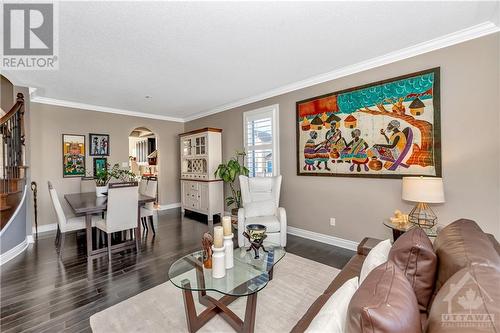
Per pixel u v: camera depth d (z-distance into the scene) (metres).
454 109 2.44
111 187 3.05
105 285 2.40
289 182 3.96
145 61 2.87
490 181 2.27
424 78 2.60
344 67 3.16
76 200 3.53
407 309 0.69
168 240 3.74
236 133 4.89
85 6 1.85
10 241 3.11
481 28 2.24
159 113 5.77
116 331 1.76
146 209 4.08
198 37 2.34
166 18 2.03
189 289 1.66
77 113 4.77
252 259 2.14
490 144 2.27
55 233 4.20
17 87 3.65
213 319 1.89
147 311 1.99
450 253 1.11
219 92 4.15
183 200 5.69
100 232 4.04
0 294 2.25
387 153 2.88
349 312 0.68
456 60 2.42
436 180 2.23
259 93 4.23
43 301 2.13
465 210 2.40
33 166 4.27
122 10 1.91
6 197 3.21
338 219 3.38
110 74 3.26
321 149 3.51
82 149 4.82
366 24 2.18
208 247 1.91
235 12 1.97
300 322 1.19
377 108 2.95
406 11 2.00
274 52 2.70
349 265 1.84
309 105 3.62
